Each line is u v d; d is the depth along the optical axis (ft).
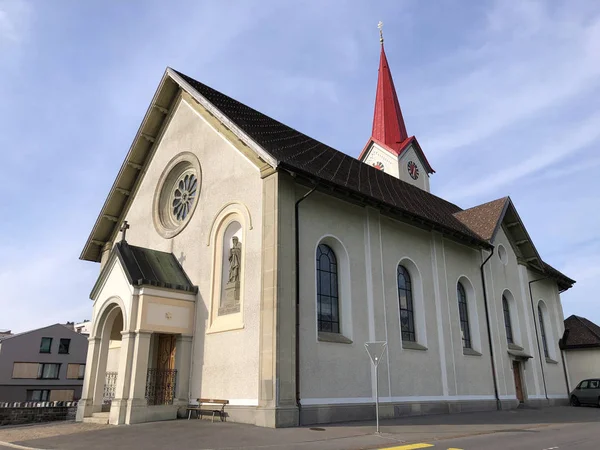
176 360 53.67
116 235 74.54
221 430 41.65
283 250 48.47
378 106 128.06
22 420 58.49
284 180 50.83
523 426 48.70
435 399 62.39
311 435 39.34
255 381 46.26
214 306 53.42
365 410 52.29
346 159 79.51
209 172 59.67
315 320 50.26
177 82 64.90
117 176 72.28
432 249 70.38
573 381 95.55
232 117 59.36
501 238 88.94
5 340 157.17
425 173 124.77
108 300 55.36
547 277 99.91
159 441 37.45
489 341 75.92
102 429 44.60
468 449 33.37
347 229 57.52
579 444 35.70
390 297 60.54
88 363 55.93
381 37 136.67
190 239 59.47
